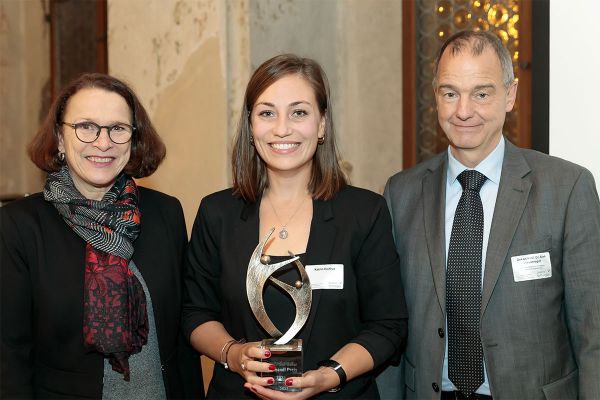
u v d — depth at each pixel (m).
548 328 1.86
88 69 4.77
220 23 3.38
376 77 3.80
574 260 1.83
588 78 2.22
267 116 1.94
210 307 2.07
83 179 1.94
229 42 3.39
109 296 1.86
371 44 3.80
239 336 1.95
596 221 1.84
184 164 3.63
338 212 2.00
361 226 1.97
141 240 2.04
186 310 2.08
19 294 1.84
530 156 2.00
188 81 3.57
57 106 1.94
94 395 1.87
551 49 2.28
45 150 1.96
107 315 1.84
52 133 1.95
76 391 1.87
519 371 1.85
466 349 1.92
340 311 1.91
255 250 1.87
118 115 1.92
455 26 3.47
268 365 1.76
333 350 1.91
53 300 1.85
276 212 2.04
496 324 1.87
